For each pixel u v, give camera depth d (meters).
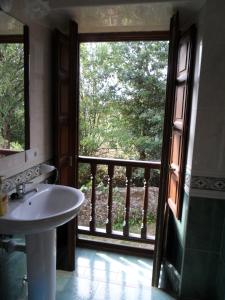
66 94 2.14
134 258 2.36
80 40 2.17
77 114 2.02
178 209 1.87
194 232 1.78
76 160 2.08
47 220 1.23
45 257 1.56
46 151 2.03
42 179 1.99
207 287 1.84
